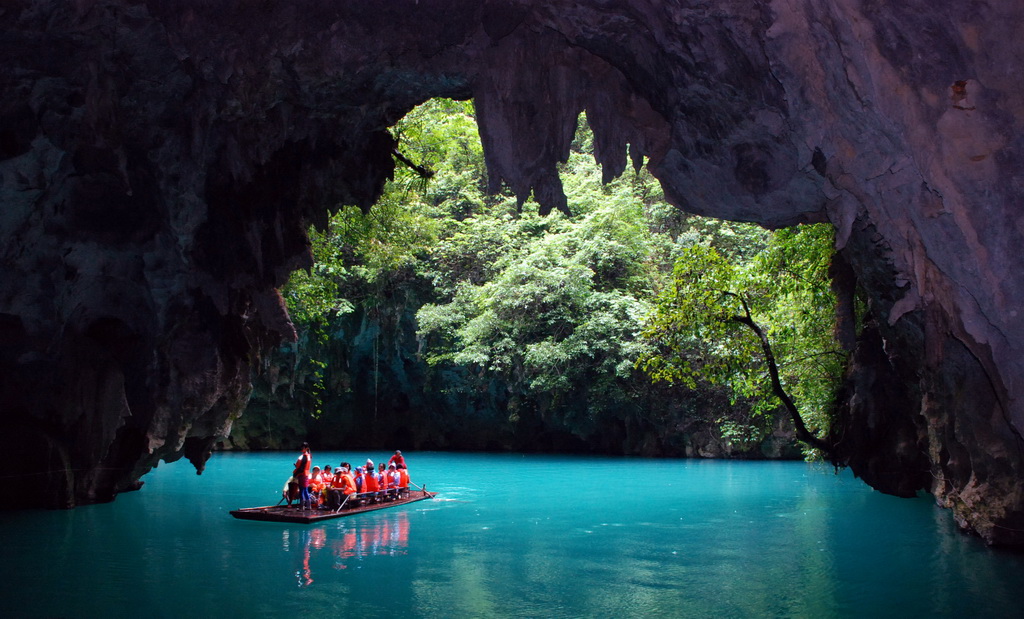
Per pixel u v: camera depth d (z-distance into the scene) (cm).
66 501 1656
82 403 1673
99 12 1091
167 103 1280
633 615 879
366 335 3578
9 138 1276
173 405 1636
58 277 1545
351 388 3684
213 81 1228
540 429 3781
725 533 1438
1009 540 1229
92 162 1337
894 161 923
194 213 1422
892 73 841
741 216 1276
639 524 1551
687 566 1146
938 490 1630
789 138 1062
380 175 1552
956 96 816
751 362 2109
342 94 1271
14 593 952
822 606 916
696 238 3419
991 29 776
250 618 853
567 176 3853
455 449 3884
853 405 1920
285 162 1472
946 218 880
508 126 1227
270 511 1595
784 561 1180
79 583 1005
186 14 1104
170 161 1358
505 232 3616
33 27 1093
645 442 3453
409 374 3750
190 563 1130
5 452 1609
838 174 1020
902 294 1270
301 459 1650
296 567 1111
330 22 1120
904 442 1873
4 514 1558
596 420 3538
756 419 3084
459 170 3891
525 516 1650
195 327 1627
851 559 1194
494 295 3375
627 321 3253
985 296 868
